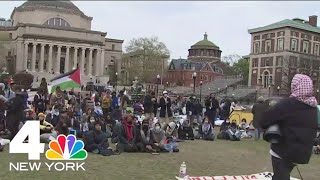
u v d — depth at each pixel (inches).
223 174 468.8
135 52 5128.0
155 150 623.2
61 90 1096.8
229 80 4434.1
